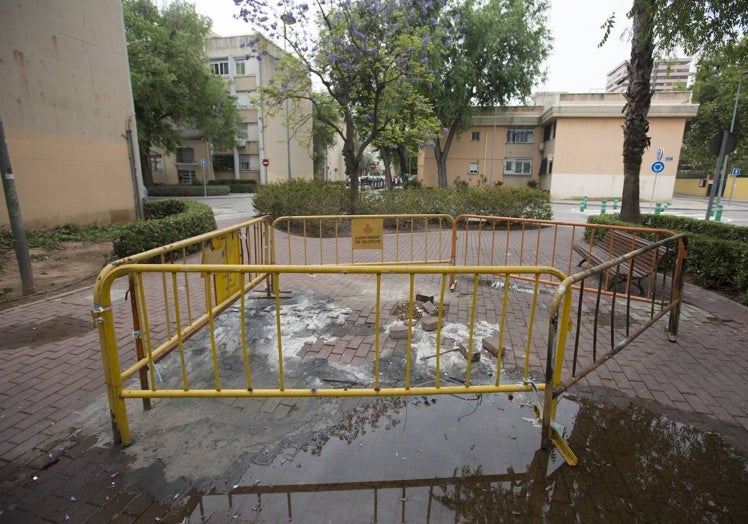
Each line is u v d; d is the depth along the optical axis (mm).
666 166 29172
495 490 2365
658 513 2227
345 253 9148
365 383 3443
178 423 2916
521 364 3795
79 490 2328
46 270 7582
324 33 11945
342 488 2357
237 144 34438
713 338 4500
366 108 14320
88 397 3244
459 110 27203
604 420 3025
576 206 25984
